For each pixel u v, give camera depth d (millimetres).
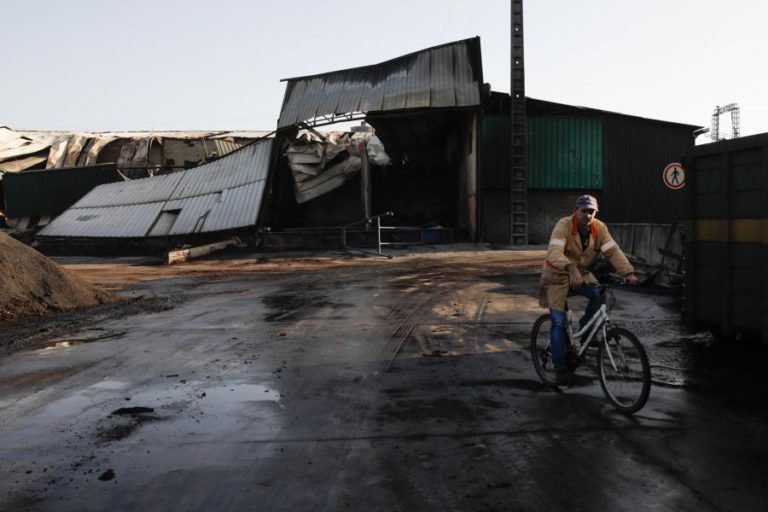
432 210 36844
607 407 4707
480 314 9117
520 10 27219
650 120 29531
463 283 13148
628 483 3336
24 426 4504
